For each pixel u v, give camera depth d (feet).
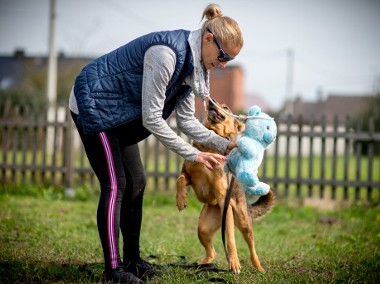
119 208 12.25
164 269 13.64
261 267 14.88
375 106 85.10
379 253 17.37
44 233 19.26
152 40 11.46
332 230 22.86
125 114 11.78
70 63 80.84
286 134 31.42
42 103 59.98
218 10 11.79
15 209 24.64
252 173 12.11
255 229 22.76
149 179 37.01
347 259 16.26
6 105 34.06
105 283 12.05
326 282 13.35
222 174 14.58
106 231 12.01
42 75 87.71
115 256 12.12
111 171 12.09
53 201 28.53
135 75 11.68
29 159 44.21
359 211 28.63
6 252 15.46
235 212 14.88
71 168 31.07
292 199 31.27
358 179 30.96
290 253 17.37
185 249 17.58
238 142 12.30
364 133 30.78
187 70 11.52
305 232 22.31
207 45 11.46
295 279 13.38
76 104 12.10
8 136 32.55
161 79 11.29
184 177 14.84
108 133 11.96
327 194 37.06
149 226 22.24
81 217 23.85
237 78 123.24
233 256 14.19
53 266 13.87
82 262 15.01
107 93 11.73
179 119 13.26
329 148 90.17
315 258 16.43
